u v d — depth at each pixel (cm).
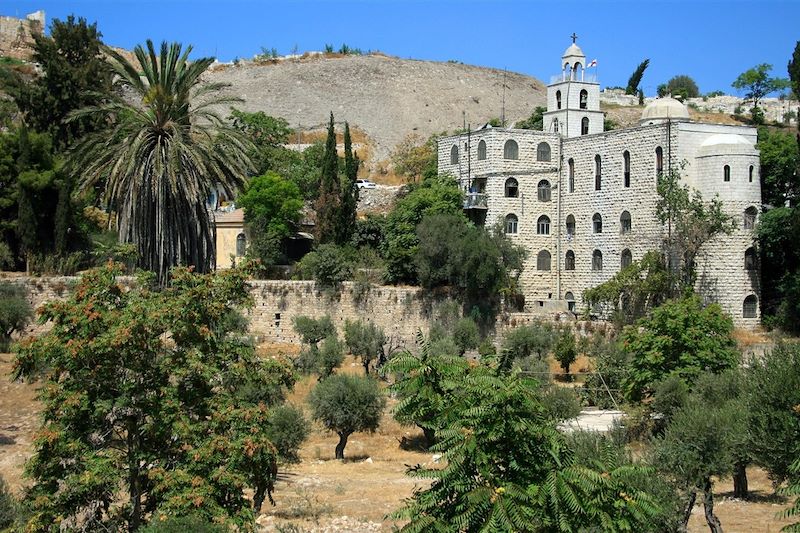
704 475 3331
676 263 8612
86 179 6769
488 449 2089
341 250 9244
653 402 5228
